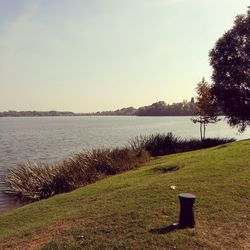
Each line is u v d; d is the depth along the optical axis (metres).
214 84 39.50
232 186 10.70
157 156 25.95
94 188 13.73
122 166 20.53
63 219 9.02
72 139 61.97
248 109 38.16
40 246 7.35
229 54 39.56
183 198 7.59
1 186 21.45
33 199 18.39
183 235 7.20
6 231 9.38
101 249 6.82
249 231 7.68
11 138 66.44
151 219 8.09
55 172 19.59
